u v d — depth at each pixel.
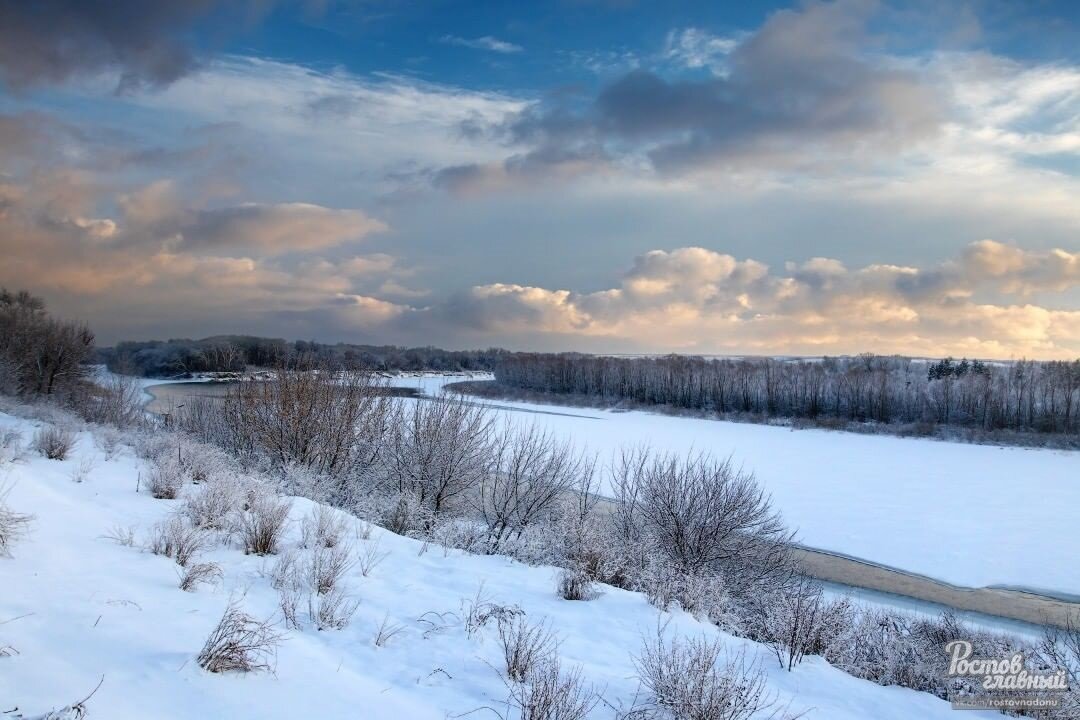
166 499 10.20
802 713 5.73
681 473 15.27
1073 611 16.33
